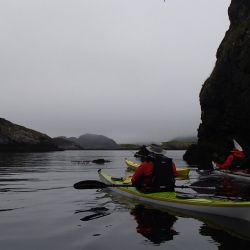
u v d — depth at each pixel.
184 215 3.99
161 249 2.86
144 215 4.04
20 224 3.69
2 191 6.12
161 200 4.54
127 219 3.86
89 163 14.17
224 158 14.11
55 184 7.14
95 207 4.54
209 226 3.52
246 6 15.34
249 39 13.35
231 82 13.91
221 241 3.04
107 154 25.66
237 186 6.84
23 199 5.23
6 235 3.28
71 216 4.05
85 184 5.04
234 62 13.81
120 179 6.27
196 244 2.97
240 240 3.06
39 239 3.15
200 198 4.41
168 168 4.70
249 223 3.60
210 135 15.56
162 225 3.59
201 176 8.96
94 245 2.97
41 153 24.30
